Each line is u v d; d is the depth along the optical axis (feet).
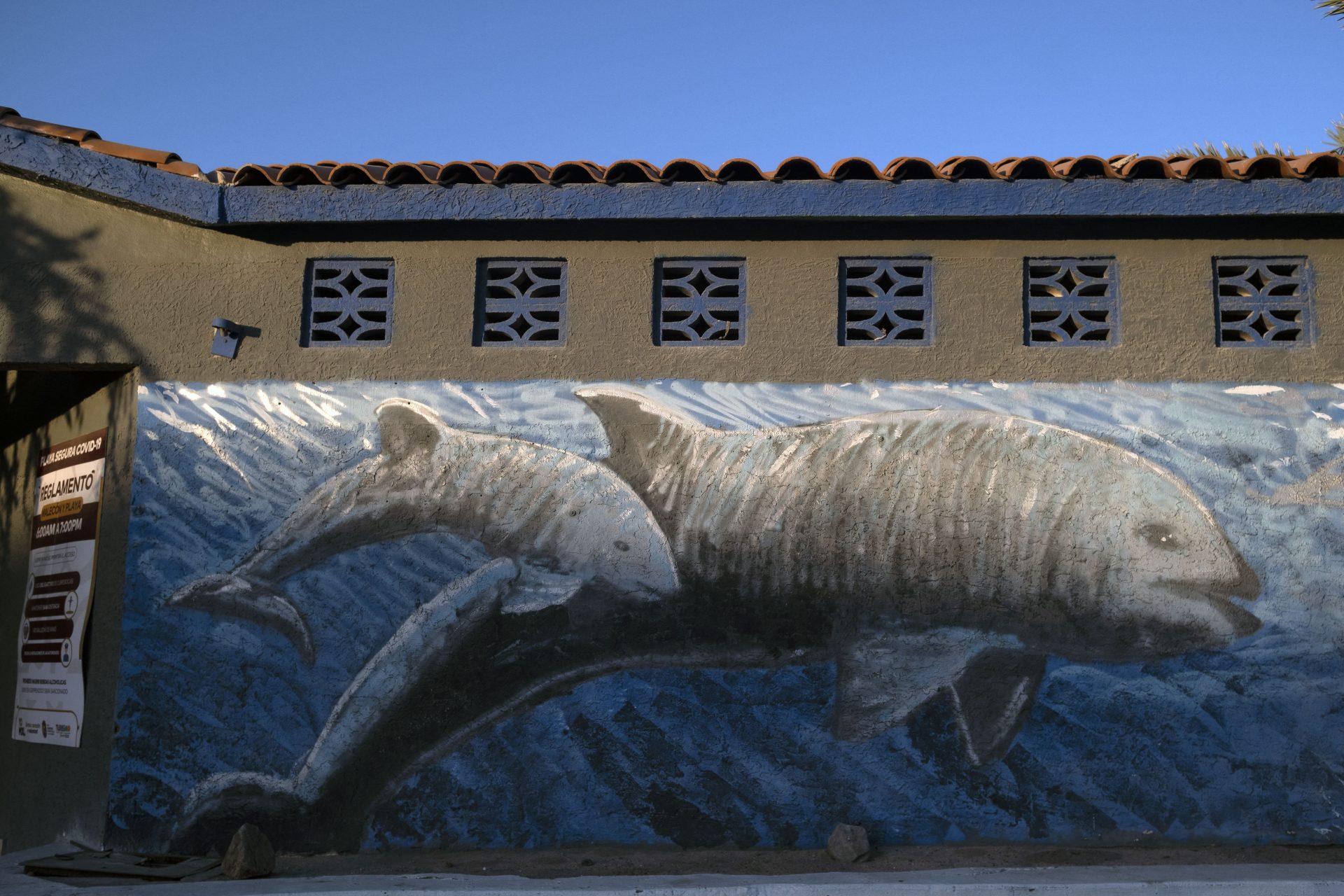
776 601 21.30
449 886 18.02
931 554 21.33
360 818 21.02
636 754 20.97
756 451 21.83
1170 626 20.98
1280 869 18.62
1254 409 21.62
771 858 19.90
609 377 22.24
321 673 21.48
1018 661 20.97
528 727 21.15
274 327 22.63
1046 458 21.56
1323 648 20.81
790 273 22.44
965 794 20.66
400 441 22.18
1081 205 21.58
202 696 21.53
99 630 22.36
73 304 22.95
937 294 22.24
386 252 22.77
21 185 23.48
